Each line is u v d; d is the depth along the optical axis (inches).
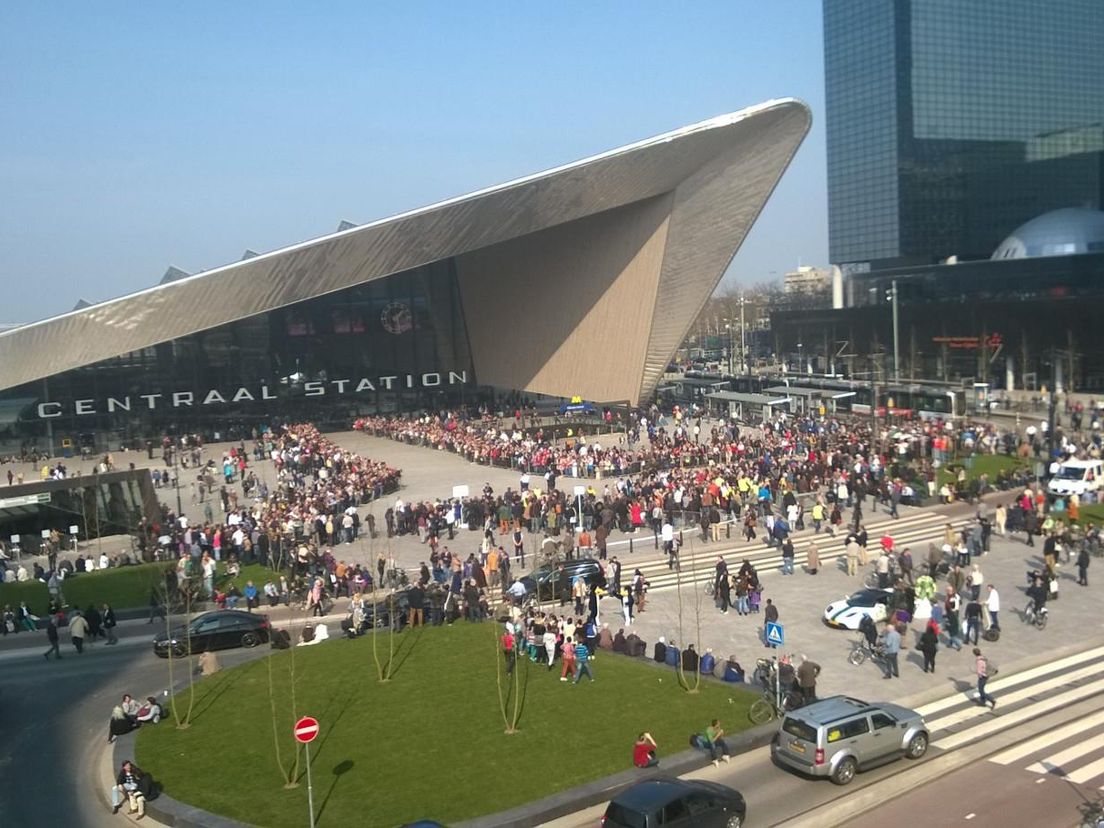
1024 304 3405.5
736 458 1870.1
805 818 664.4
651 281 2470.5
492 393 3152.1
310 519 1551.4
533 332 2901.1
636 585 1206.3
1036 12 5876.0
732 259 2460.6
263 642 1128.8
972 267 4667.8
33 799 742.5
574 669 965.2
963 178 5836.6
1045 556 1240.2
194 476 2148.1
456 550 1481.3
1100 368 3253.0
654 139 2117.4
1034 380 3353.8
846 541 1414.9
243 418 2878.9
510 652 999.0
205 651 1090.1
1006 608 1155.3
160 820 695.7
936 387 3100.4
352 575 1322.6
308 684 962.1
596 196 2294.5
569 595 1248.2
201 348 2807.6
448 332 3137.3
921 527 1560.0
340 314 2997.0
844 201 6210.6
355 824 667.4
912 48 5669.3
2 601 1341.0
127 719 853.8
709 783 652.1
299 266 2305.6
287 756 786.2
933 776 724.7
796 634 1086.4
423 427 2623.0
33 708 944.3
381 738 818.2
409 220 2209.6
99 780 774.5
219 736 837.8
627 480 1692.9
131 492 1747.0
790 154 2251.5
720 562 1198.3
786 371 4466.0
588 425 2581.2
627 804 613.9
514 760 764.0
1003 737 792.9
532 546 1460.4
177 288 2242.9
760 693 896.9
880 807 676.7
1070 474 1765.5
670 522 1471.5
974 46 5762.8
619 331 2623.0
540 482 1936.5
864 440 2036.2
